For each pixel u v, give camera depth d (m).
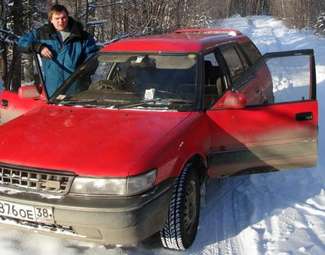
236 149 4.55
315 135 4.67
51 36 5.54
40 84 5.59
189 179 3.99
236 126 4.50
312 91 4.64
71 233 3.49
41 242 3.98
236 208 4.83
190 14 20.02
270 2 74.31
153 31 15.05
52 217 3.39
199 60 4.71
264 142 4.60
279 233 4.32
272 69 5.61
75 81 4.94
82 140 3.71
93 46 5.71
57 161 3.47
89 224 3.36
